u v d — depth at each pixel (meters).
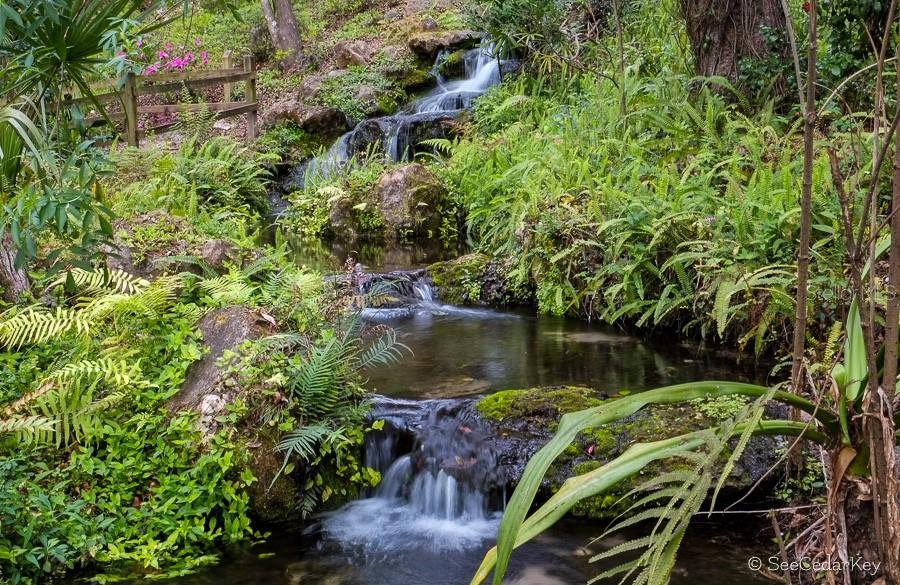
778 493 3.30
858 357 1.91
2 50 3.00
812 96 1.67
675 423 3.64
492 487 3.58
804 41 6.45
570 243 5.88
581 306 5.83
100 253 3.34
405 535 3.45
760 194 5.04
